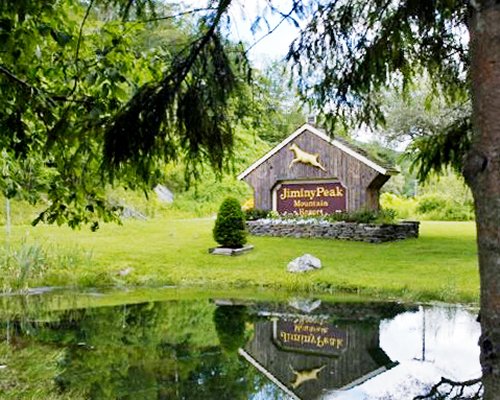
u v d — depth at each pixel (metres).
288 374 4.77
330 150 15.08
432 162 3.46
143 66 3.22
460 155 3.32
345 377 4.68
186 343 5.96
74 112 2.92
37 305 8.41
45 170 3.85
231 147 2.62
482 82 1.40
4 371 4.67
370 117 3.33
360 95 3.20
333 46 2.95
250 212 15.75
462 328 6.56
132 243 13.64
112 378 4.60
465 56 3.01
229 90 2.48
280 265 11.22
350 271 10.36
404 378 4.60
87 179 3.53
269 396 4.17
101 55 3.15
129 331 6.53
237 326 6.89
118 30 3.10
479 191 1.40
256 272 10.72
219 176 2.73
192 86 2.44
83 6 3.41
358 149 15.20
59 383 4.41
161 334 6.39
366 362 5.16
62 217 3.93
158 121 2.40
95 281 10.40
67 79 3.37
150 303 8.62
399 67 3.01
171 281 10.47
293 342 6.02
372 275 9.97
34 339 6.00
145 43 3.26
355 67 3.00
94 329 6.64
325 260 11.41
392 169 14.85
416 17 2.70
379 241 13.47
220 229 12.55
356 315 7.50
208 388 4.38
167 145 2.51
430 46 2.95
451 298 8.37
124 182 3.32
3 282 9.75
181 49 2.51
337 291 9.37
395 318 7.23
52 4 2.87
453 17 2.75
